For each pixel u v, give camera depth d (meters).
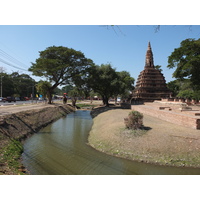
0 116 16.45
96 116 30.72
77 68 41.44
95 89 46.78
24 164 9.92
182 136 11.99
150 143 11.74
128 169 9.41
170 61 35.38
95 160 10.75
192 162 9.87
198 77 32.97
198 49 30.70
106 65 42.62
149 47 57.59
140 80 55.44
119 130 14.62
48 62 35.19
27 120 19.70
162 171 9.14
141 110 27.42
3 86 67.00
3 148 11.09
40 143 14.38
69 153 12.02
